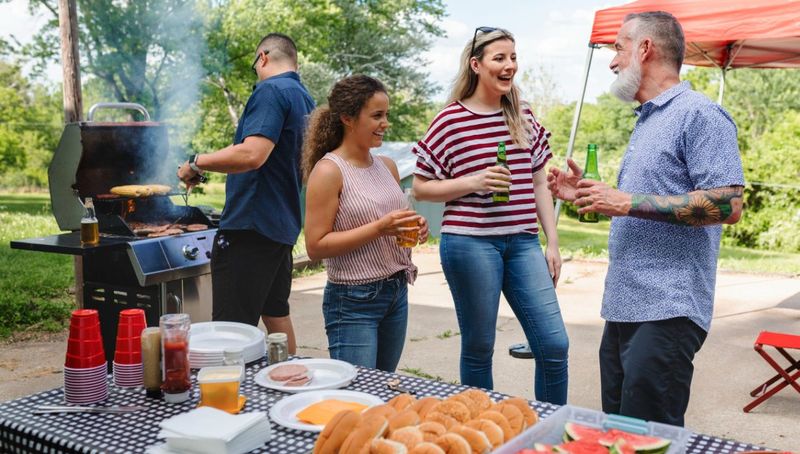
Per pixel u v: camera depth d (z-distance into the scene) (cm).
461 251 302
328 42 2508
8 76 2330
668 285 236
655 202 227
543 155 325
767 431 394
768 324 642
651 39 238
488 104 306
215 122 2458
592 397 442
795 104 2320
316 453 154
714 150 224
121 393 204
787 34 510
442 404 167
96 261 397
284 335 231
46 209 1756
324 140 289
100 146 398
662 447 147
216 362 222
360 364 285
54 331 597
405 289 300
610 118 3012
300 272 875
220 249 366
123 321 210
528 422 168
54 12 2144
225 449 159
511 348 512
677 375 239
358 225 283
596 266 977
